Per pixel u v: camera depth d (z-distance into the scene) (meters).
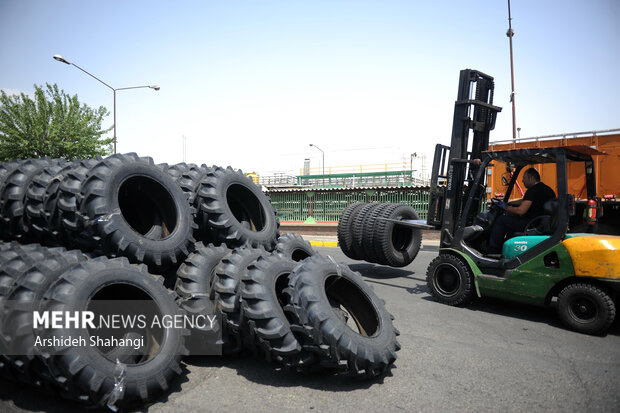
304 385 3.27
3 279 3.02
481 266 5.64
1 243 4.43
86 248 3.81
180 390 3.15
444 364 3.75
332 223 21.55
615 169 9.79
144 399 2.81
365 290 3.99
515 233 5.55
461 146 6.36
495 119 6.86
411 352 4.05
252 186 5.83
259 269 3.52
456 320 5.20
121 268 3.17
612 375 3.53
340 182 36.59
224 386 3.23
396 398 3.07
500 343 4.34
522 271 5.21
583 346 4.26
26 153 26.12
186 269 4.00
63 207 3.71
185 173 5.44
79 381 2.58
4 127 25.92
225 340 3.64
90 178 3.77
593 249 4.60
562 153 5.05
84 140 27.08
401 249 8.09
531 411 2.90
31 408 2.81
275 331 3.15
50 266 3.01
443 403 3.00
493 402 3.03
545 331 4.77
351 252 8.18
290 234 5.37
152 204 4.59
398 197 20.33
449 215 6.36
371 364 3.19
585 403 3.02
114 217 3.67
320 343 3.04
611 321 4.48
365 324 3.96
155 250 3.85
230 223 4.75
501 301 6.16
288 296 3.43
